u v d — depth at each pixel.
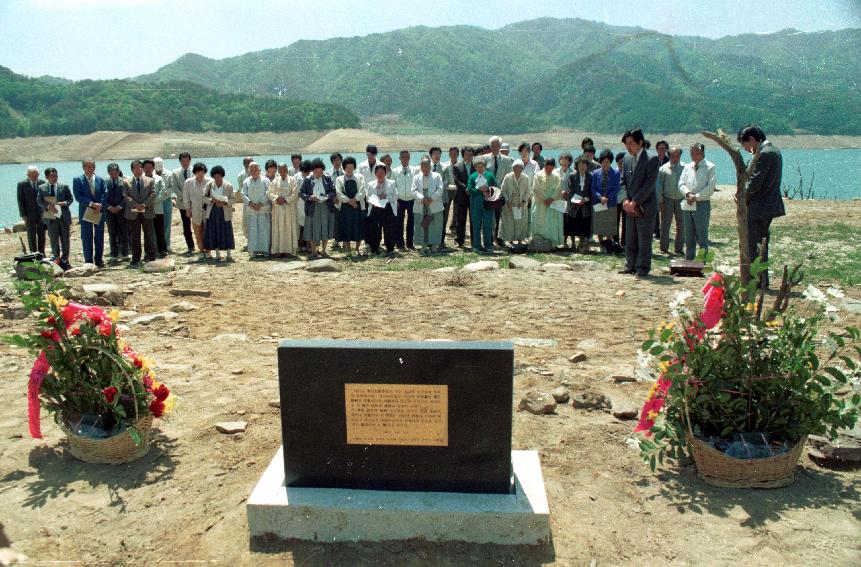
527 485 3.91
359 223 14.29
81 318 4.73
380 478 3.88
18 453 4.80
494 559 3.60
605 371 6.32
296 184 14.02
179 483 4.39
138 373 4.67
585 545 3.71
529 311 8.77
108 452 4.61
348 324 8.35
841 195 36.75
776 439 4.27
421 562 3.58
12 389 6.07
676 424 4.31
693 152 11.55
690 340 4.33
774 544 3.62
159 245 14.73
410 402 3.78
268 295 10.13
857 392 4.30
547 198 14.31
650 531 3.81
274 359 6.91
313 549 3.70
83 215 12.88
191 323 8.52
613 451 4.76
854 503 3.98
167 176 14.98
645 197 10.67
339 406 3.81
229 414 5.43
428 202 14.15
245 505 4.12
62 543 3.77
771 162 9.08
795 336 4.31
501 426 3.76
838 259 12.44
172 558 3.65
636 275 11.12
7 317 8.66
